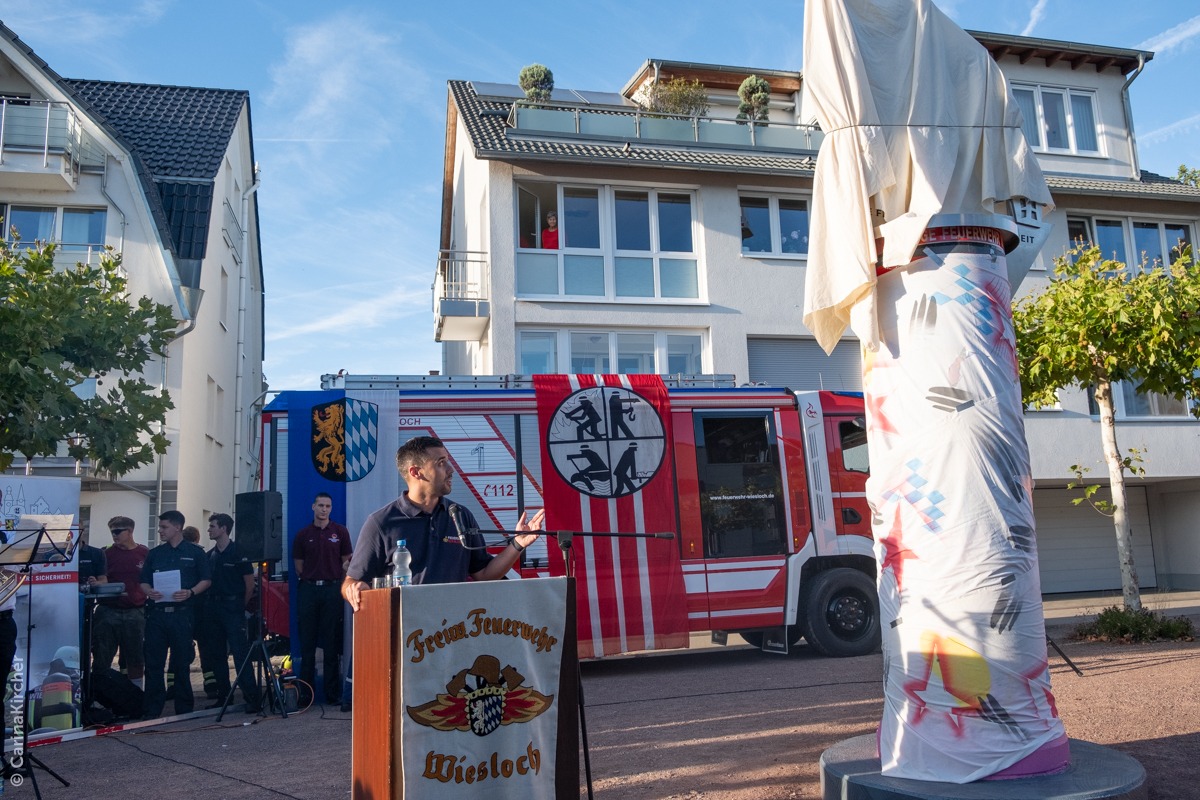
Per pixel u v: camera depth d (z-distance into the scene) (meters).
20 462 15.99
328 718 8.79
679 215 19.52
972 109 5.43
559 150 18.77
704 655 12.52
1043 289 20.78
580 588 10.45
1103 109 23.34
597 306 18.56
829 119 5.43
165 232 18.67
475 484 10.48
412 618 3.65
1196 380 11.98
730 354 19.02
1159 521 22.25
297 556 9.53
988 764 4.69
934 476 5.01
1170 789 4.94
